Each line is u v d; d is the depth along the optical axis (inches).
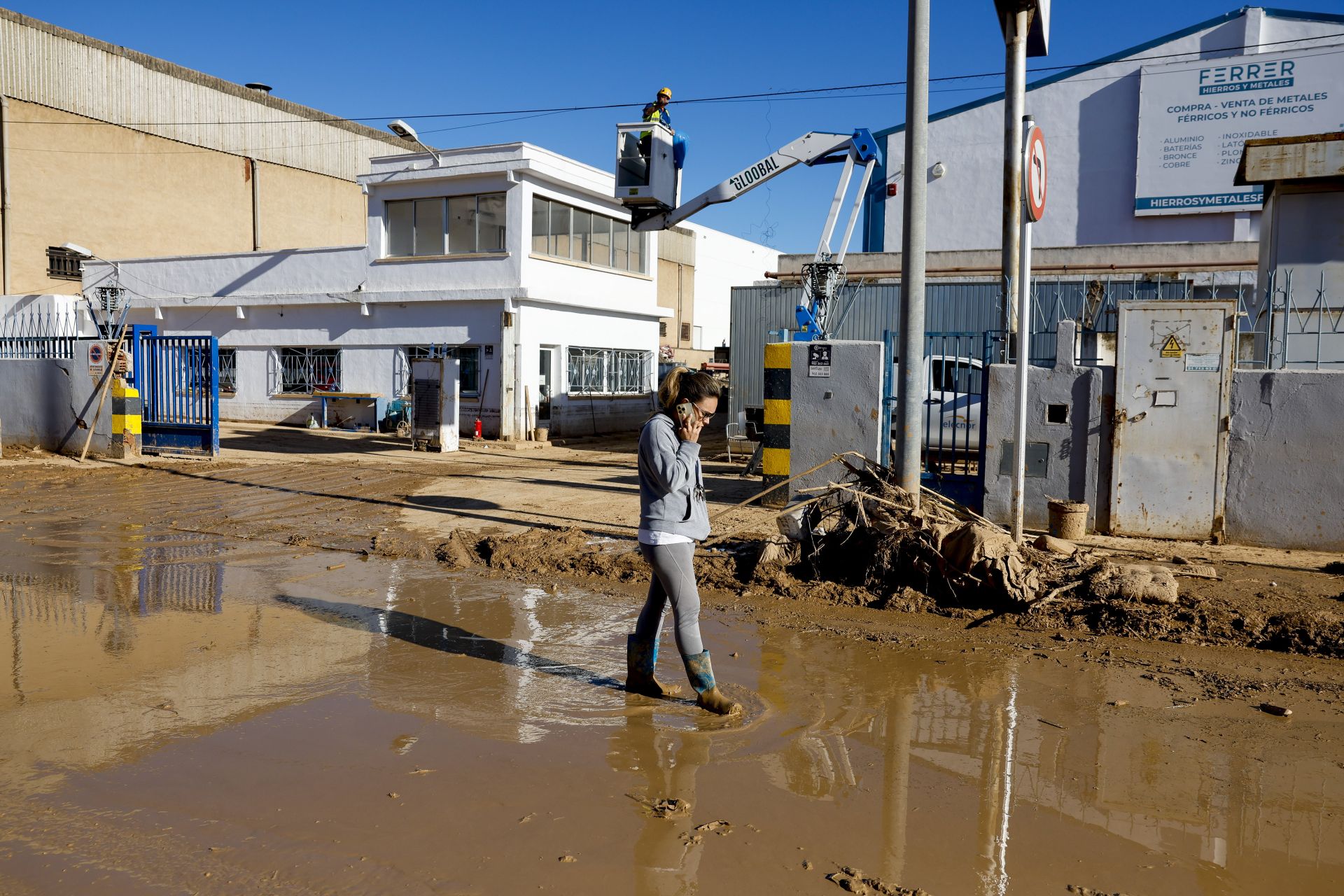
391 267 911.0
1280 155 411.5
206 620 246.7
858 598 266.8
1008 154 349.4
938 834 135.3
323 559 325.7
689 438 181.9
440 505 429.4
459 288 868.0
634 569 296.5
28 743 164.1
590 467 620.1
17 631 234.7
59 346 652.1
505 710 183.5
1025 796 148.6
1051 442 345.4
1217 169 894.4
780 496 394.3
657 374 1088.2
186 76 1218.6
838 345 377.4
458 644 227.3
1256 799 148.1
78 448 636.7
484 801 143.3
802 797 147.1
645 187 504.1
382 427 908.0
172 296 1039.0
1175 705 190.2
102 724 173.0
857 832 135.6
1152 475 333.1
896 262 813.2
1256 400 320.8
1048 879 123.3
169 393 632.4
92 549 338.6
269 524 384.8
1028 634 240.2
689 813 140.4
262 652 219.1
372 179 901.8
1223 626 232.8
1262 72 871.1
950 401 529.7
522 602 268.5
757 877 122.3
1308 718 183.2
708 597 276.7
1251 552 313.4
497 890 118.0
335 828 133.7
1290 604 241.4
